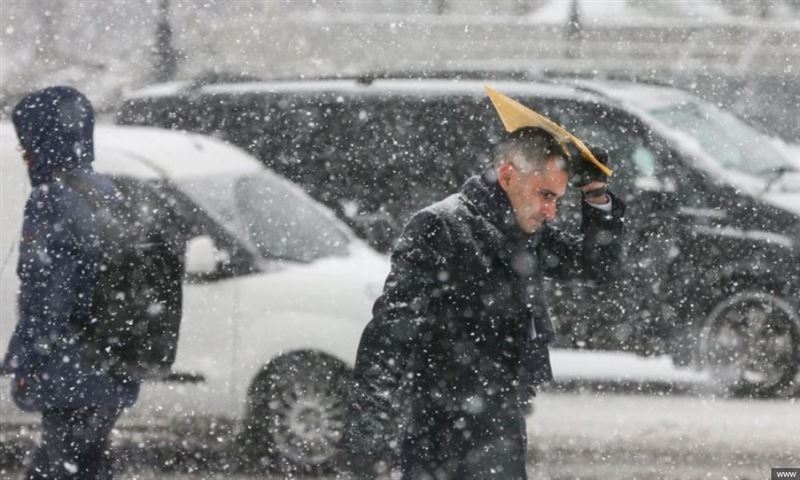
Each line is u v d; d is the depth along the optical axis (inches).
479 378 579.8
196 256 908.6
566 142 586.2
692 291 1078.4
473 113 1120.8
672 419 1035.3
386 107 1128.8
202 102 1156.5
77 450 697.0
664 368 1077.8
